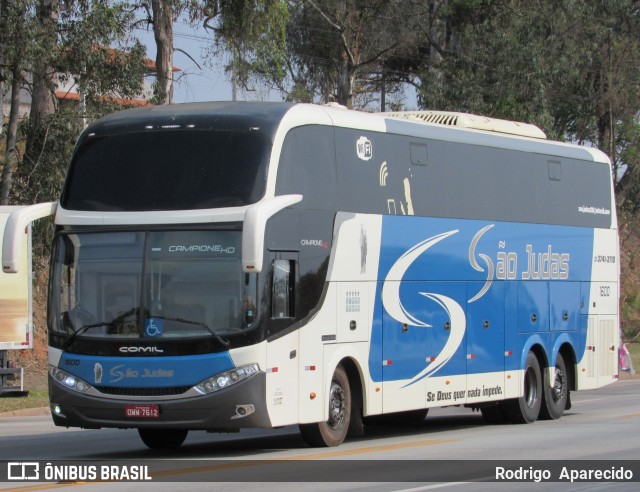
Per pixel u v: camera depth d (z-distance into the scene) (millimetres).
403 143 17859
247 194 14453
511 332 20484
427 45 55406
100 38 29375
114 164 15031
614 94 52500
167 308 14328
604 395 31016
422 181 18203
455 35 49844
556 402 22078
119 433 19969
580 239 22906
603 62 52500
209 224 14391
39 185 30297
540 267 21484
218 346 14133
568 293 22453
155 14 36062
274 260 14609
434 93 46656
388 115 20688
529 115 46375
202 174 14672
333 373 15859
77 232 14898
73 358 14594
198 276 14344
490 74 46812
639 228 61844
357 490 11562
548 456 14906
